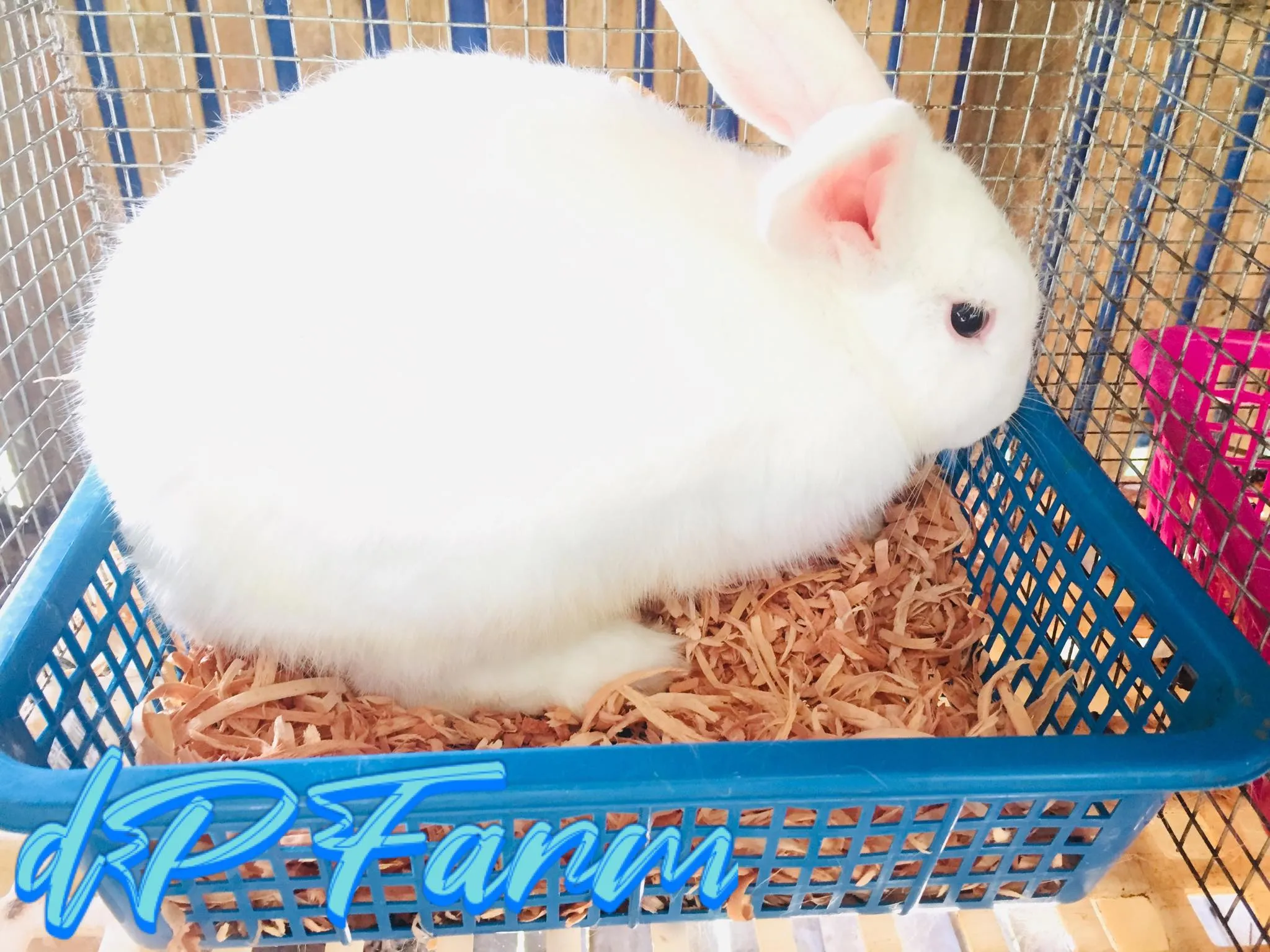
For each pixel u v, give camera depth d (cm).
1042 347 52
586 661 40
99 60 52
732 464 37
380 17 57
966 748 31
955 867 37
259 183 36
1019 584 46
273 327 33
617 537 36
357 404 32
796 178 32
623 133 39
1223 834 38
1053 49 57
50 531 39
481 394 33
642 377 34
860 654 43
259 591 35
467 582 35
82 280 50
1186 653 35
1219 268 59
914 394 39
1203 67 53
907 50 58
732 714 40
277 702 40
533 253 34
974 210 38
